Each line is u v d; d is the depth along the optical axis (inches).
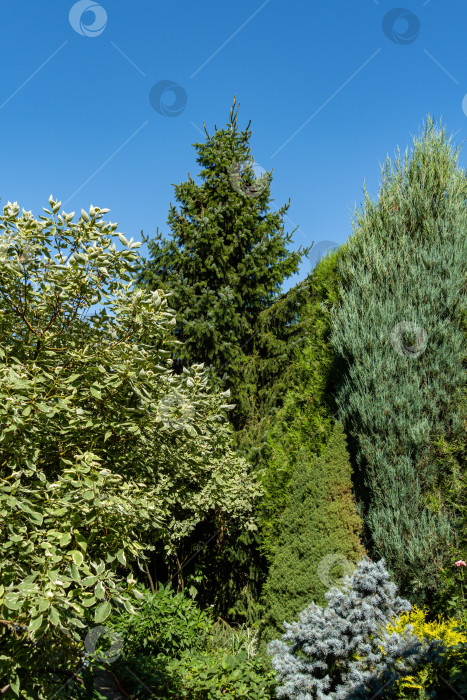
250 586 331.0
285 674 182.5
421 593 218.7
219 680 205.8
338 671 187.6
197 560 366.3
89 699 189.6
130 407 157.1
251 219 423.8
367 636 180.7
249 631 294.7
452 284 242.4
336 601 188.2
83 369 147.9
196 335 376.5
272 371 386.6
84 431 151.9
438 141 273.7
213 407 200.1
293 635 185.0
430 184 265.9
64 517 125.3
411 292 251.9
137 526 166.4
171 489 253.1
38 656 130.0
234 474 300.5
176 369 406.6
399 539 223.5
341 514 244.2
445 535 216.7
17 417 124.6
